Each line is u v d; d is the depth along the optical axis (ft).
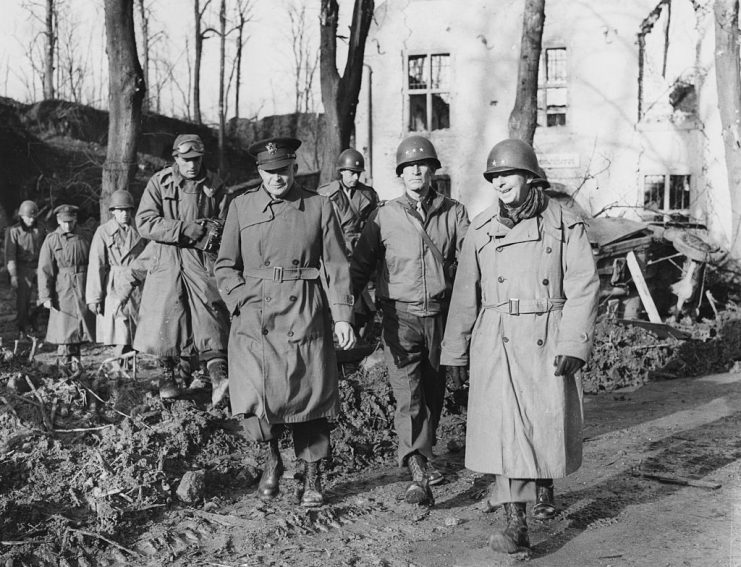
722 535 14.43
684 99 66.39
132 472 16.29
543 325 13.62
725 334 36.60
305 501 15.75
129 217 27.55
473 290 14.47
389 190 69.62
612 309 45.09
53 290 29.78
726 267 48.91
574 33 65.92
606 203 65.82
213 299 20.49
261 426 15.58
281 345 15.29
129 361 27.55
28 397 18.86
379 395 21.54
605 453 20.49
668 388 30.12
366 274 17.74
